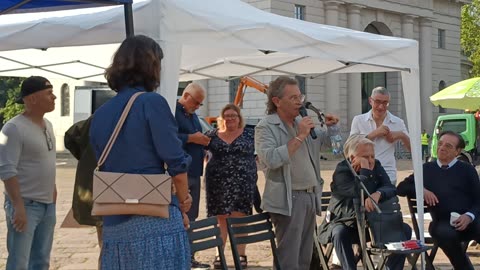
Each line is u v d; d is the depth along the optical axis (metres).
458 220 7.00
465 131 23.00
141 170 3.79
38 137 5.57
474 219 7.05
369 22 47.47
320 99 44.12
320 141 6.30
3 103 56.56
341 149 6.27
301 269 6.23
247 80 11.80
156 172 3.82
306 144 6.15
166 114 3.81
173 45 5.27
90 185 6.14
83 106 27.94
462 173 7.30
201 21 5.43
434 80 52.97
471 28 59.56
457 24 55.12
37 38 5.73
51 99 5.62
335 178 6.70
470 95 12.91
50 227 5.78
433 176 7.39
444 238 7.01
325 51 6.27
